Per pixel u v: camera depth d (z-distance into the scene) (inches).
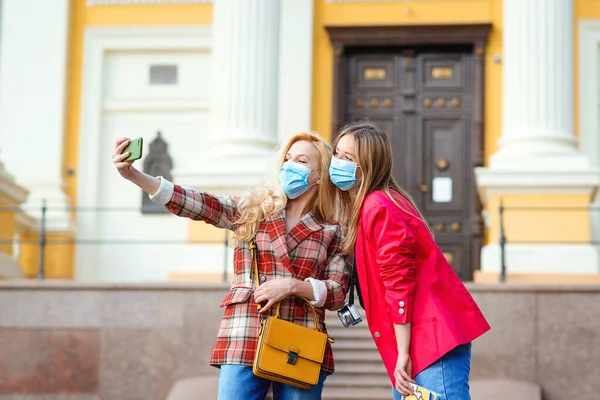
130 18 657.0
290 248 185.8
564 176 513.0
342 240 190.2
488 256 508.4
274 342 176.4
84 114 650.8
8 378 419.5
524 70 536.7
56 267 623.8
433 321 179.2
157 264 636.1
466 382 180.4
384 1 628.7
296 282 179.5
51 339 420.5
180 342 416.5
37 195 631.2
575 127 619.5
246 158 529.3
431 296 181.0
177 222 637.9
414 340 179.5
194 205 185.6
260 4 548.7
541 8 539.8
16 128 644.7
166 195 183.8
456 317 181.2
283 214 188.2
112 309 420.5
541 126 530.0
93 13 660.1
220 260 524.4
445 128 623.5
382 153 190.5
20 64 651.5
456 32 618.2
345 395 375.2
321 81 629.3
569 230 511.2
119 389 415.5
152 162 644.7
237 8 548.7
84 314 420.8
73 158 647.1
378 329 183.8
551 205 515.2
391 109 628.1
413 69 629.6
